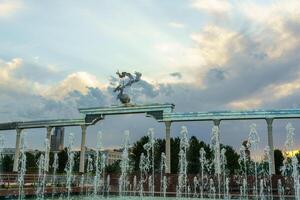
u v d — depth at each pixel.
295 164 33.97
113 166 66.25
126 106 43.53
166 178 39.91
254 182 37.25
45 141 46.09
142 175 41.84
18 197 29.42
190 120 40.25
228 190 37.53
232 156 64.94
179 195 38.66
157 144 66.94
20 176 34.41
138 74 45.72
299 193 33.66
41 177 36.66
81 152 44.53
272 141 36.66
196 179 38.66
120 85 45.69
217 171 38.16
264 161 40.78
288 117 36.75
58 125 46.12
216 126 38.97
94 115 44.81
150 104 42.28
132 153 67.44
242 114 38.25
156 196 38.62
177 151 65.50
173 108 42.44
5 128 48.66
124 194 41.16
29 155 68.19
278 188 35.12
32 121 47.12
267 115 37.34
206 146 64.88
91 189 42.81
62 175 39.34
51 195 34.22
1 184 31.45
